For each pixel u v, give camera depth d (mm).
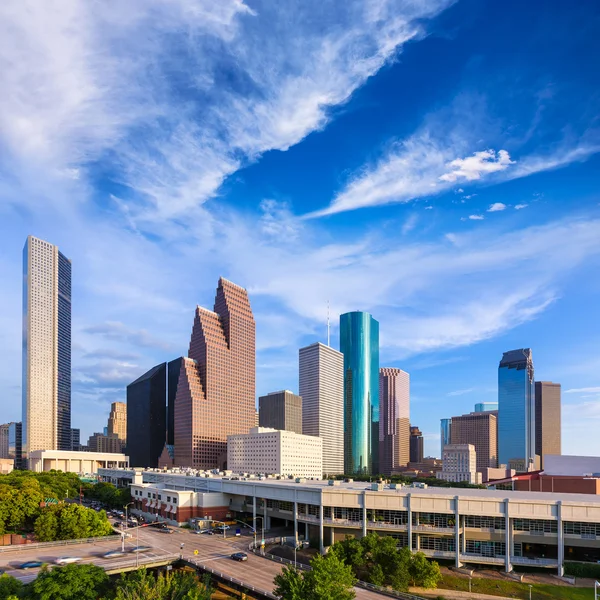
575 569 144500
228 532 197875
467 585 136375
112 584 115812
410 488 186625
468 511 155500
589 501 152625
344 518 171000
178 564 150250
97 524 180875
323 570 100938
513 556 151250
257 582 128625
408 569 134625
